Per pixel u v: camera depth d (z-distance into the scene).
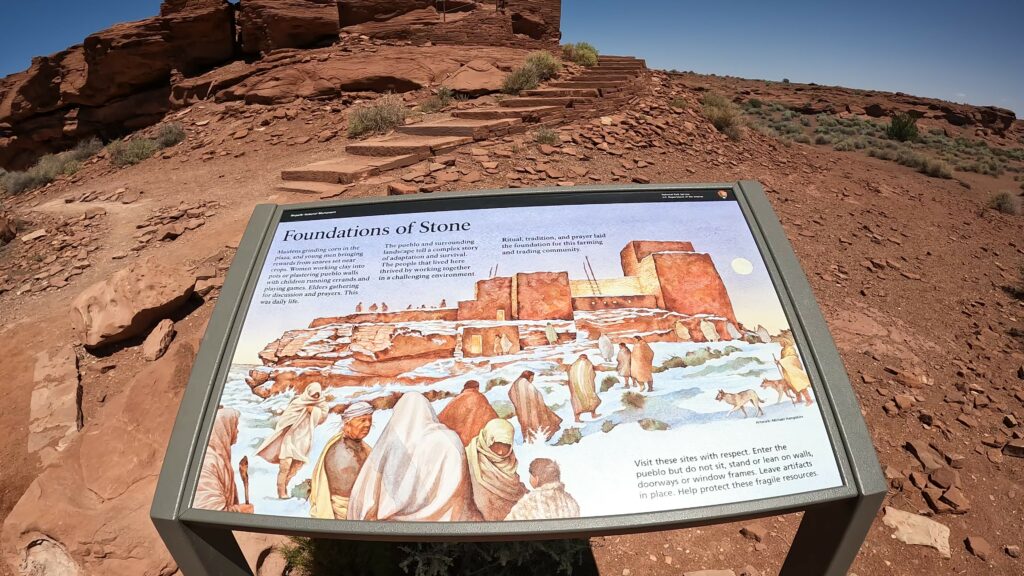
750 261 2.50
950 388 5.50
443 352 2.26
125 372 5.27
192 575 2.14
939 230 10.44
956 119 41.53
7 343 5.82
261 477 2.05
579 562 3.42
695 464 2.00
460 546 3.22
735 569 3.57
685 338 2.27
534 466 2.00
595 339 2.27
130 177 12.49
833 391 2.12
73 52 20.72
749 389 2.14
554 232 2.63
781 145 14.76
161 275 5.83
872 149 22.73
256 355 2.32
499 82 13.78
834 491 1.97
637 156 9.95
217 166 12.05
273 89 15.34
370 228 2.71
